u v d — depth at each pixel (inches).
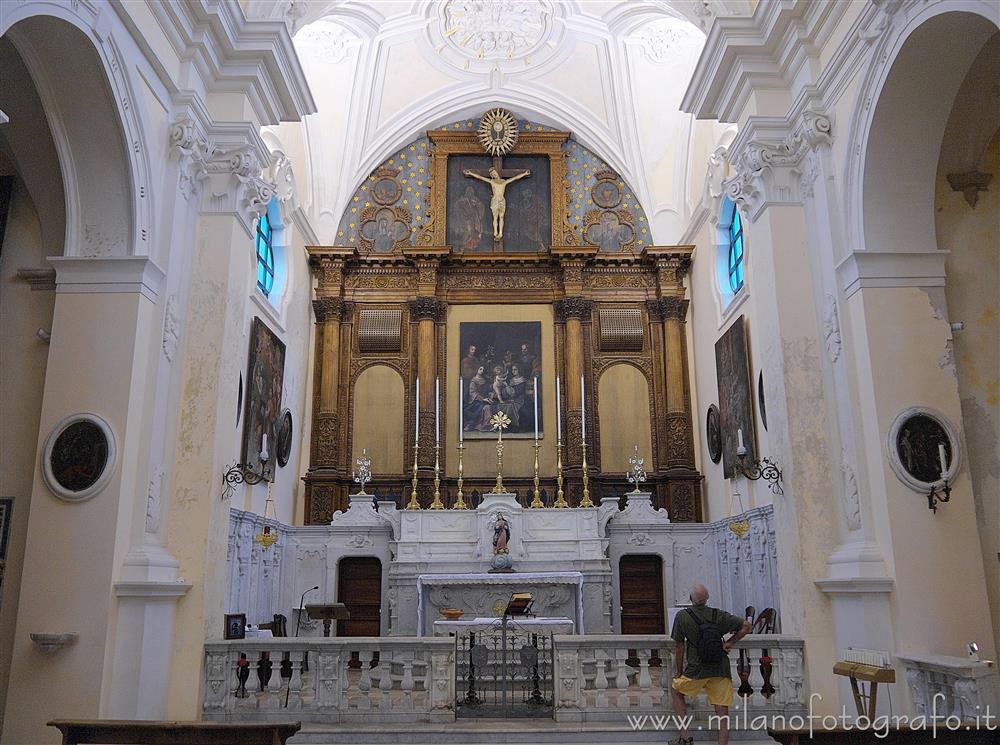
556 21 615.2
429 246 621.9
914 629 277.6
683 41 609.6
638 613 551.2
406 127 661.3
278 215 558.6
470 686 333.4
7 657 293.1
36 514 286.8
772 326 339.3
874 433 294.0
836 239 323.6
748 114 365.4
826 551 313.9
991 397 305.3
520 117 677.3
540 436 608.1
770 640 304.5
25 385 319.6
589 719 297.7
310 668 430.6
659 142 655.1
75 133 293.0
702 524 552.4
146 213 311.1
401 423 612.4
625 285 644.1
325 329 619.8
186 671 302.2
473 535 524.1
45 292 327.3
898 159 301.9
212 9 335.6
